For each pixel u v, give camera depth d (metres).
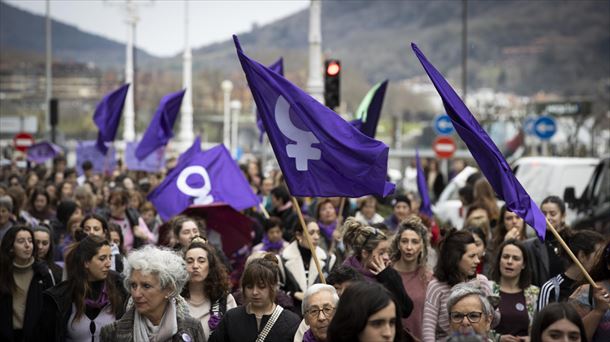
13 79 141.75
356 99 142.75
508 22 166.12
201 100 138.50
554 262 14.27
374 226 13.62
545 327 7.54
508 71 161.88
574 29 150.88
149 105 141.50
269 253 11.54
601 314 9.88
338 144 11.01
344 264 11.38
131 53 55.44
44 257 13.47
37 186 22.64
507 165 10.72
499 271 11.96
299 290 13.88
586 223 26.67
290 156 11.00
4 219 17.38
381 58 194.88
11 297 12.59
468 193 20.61
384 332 6.54
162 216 17.16
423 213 19.56
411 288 11.91
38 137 73.62
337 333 6.57
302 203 20.66
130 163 32.78
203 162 17.34
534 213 10.69
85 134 103.00
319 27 29.31
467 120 10.71
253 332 10.02
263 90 11.02
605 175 27.28
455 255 10.99
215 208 17.50
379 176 11.01
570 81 150.62
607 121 77.75
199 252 10.99
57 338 10.81
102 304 10.88
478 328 9.12
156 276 8.66
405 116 153.62
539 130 37.06
